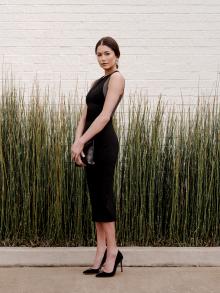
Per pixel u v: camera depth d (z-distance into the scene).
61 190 2.50
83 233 2.57
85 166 2.15
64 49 3.12
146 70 3.12
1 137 2.53
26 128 2.57
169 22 3.12
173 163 2.60
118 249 2.33
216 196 2.57
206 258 2.44
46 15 3.11
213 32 3.12
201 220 2.58
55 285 2.12
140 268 2.38
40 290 2.05
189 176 2.59
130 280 2.19
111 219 2.17
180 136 2.60
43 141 2.55
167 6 3.12
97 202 2.15
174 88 3.11
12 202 2.55
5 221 2.57
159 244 2.58
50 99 3.09
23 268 2.38
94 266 2.28
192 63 3.12
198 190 2.54
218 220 2.57
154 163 2.54
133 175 2.56
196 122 2.59
